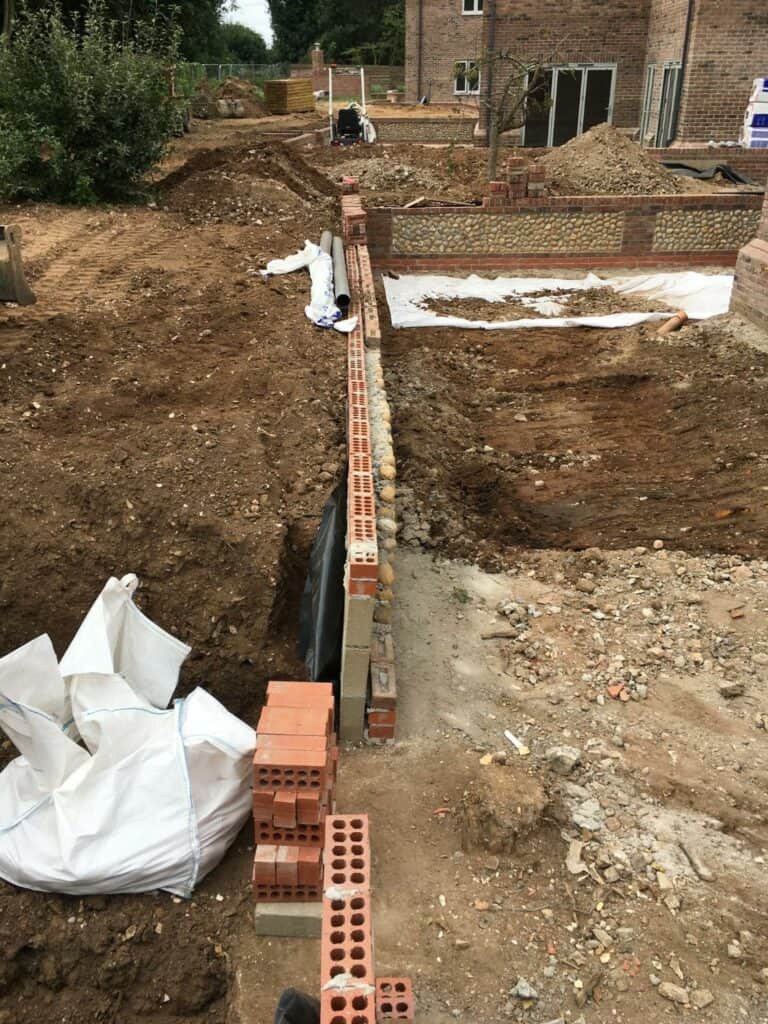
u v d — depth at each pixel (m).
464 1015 3.20
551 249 13.83
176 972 3.49
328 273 9.49
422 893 3.64
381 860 3.78
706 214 13.56
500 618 5.42
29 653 3.77
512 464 7.62
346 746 4.40
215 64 44.88
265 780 3.38
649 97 23.14
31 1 20.45
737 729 4.54
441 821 3.98
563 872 3.75
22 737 3.71
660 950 3.43
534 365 10.02
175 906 3.64
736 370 9.12
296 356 7.61
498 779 4.06
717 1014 3.21
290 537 5.28
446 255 13.80
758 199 13.45
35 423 6.10
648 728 4.55
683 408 8.51
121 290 9.04
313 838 3.48
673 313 11.31
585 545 6.27
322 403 6.71
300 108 37.50
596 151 17.77
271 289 9.38
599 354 10.22
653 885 3.69
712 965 3.38
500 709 4.68
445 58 35.75
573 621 5.37
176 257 10.41
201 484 5.47
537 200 13.44
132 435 6.00
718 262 13.88
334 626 4.64
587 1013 3.21
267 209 13.21
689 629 5.26
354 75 46.78
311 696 3.78
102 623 4.08
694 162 20.45
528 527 6.59
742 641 5.15
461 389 9.28
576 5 22.75
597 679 4.89
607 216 13.59
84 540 5.08
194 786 3.71
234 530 5.12
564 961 3.38
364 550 4.14
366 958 2.29
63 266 9.80
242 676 4.79
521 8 22.92
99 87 13.07
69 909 3.61
